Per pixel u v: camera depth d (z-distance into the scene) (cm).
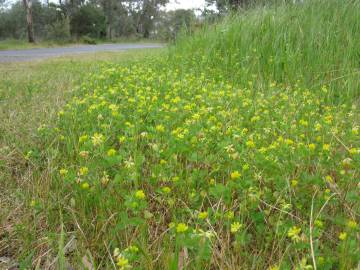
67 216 219
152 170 246
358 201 215
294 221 208
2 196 252
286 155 255
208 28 769
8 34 3888
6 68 921
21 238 206
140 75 582
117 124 316
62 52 1736
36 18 3884
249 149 264
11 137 344
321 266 165
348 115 395
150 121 337
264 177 236
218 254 181
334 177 255
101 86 518
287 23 622
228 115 346
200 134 285
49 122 365
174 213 212
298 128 323
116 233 195
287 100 425
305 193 224
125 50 1914
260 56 606
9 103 470
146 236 198
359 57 551
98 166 245
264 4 723
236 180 216
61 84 603
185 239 168
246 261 182
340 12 602
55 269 187
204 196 222
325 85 521
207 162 255
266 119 355
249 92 463
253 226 209
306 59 576
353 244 170
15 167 292
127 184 233
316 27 590
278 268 158
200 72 627
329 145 270
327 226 210
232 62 625
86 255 188
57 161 282
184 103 388
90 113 342
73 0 3984
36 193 243
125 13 5394
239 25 683
